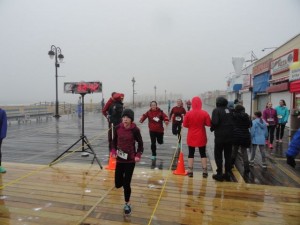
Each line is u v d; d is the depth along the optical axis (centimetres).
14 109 1836
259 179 618
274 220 414
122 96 762
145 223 401
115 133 441
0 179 594
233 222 407
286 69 1605
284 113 1114
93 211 438
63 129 1597
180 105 946
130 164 430
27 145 1044
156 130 793
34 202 470
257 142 716
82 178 605
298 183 591
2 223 395
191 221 409
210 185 570
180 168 647
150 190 536
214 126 605
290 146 339
